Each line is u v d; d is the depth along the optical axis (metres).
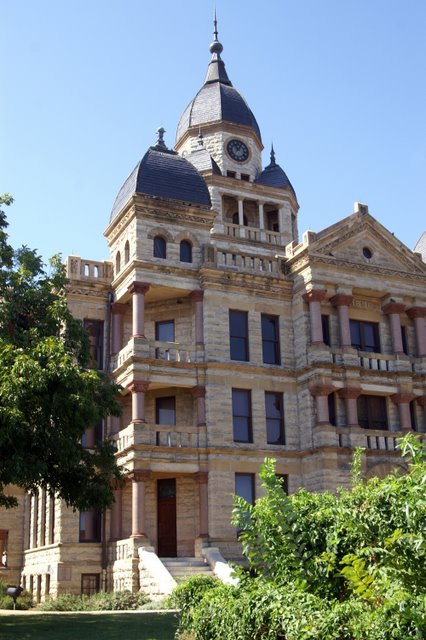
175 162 42.78
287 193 55.34
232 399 40.03
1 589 34.97
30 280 29.27
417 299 44.25
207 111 56.59
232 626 12.80
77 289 41.75
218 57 60.00
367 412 42.12
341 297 41.81
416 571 10.58
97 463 28.22
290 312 42.69
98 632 21.03
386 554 10.95
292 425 40.69
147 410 40.41
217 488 37.75
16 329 28.08
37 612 29.61
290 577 13.45
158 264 39.75
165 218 40.91
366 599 11.06
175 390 40.44
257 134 57.75
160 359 38.59
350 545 12.93
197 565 35.25
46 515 40.44
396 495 11.62
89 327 41.81
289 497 14.65
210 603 14.05
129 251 40.81
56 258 30.41
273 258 43.12
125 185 42.88
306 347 41.00
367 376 41.38
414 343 44.41
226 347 40.25
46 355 25.28
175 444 37.81
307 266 41.59
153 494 39.22
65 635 20.44
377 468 39.62
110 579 37.22
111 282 42.41
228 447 38.59
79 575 37.34
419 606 9.62
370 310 43.81
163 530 38.88
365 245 43.66
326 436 38.81
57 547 37.47
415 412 43.16
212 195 52.53
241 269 42.00
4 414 22.53
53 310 28.30
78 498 26.80
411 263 44.66
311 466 39.34
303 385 40.91
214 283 40.75
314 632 10.47
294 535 13.74
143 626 22.31
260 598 12.46
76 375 24.86
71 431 25.36
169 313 41.69
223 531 37.28
